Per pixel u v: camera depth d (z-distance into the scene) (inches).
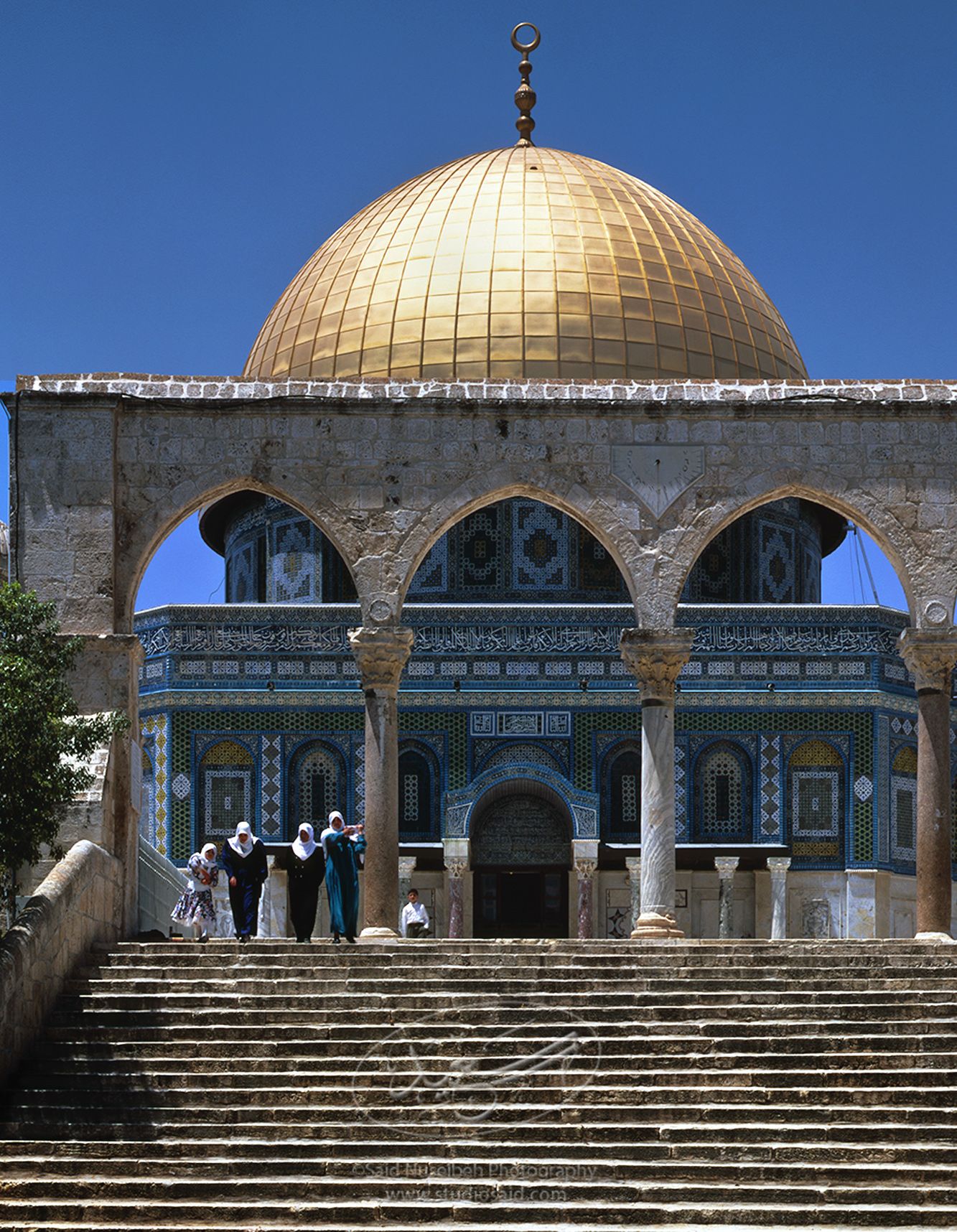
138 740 1079.6
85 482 1082.1
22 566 1073.5
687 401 1107.9
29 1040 788.0
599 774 1577.3
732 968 867.4
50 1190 675.4
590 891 1553.9
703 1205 657.6
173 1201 671.8
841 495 1106.1
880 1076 749.9
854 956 888.9
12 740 866.8
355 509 1095.6
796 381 1119.0
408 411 1103.6
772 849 1562.5
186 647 1583.4
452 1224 650.8
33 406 1087.0
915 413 1111.0
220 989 844.0
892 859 1582.2
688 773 1581.0
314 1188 676.1
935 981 848.9
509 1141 716.0
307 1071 764.6
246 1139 721.6
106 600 1071.6
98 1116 735.1
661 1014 809.5
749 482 1105.4
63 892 859.4
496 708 1582.2
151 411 1097.4
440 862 1568.7
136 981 845.8
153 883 1175.6
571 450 1105.4
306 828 996.6
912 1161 692.1
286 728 1573.6
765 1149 697.0
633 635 1093.1
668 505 1103.6
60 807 988.6
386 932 1067.3
